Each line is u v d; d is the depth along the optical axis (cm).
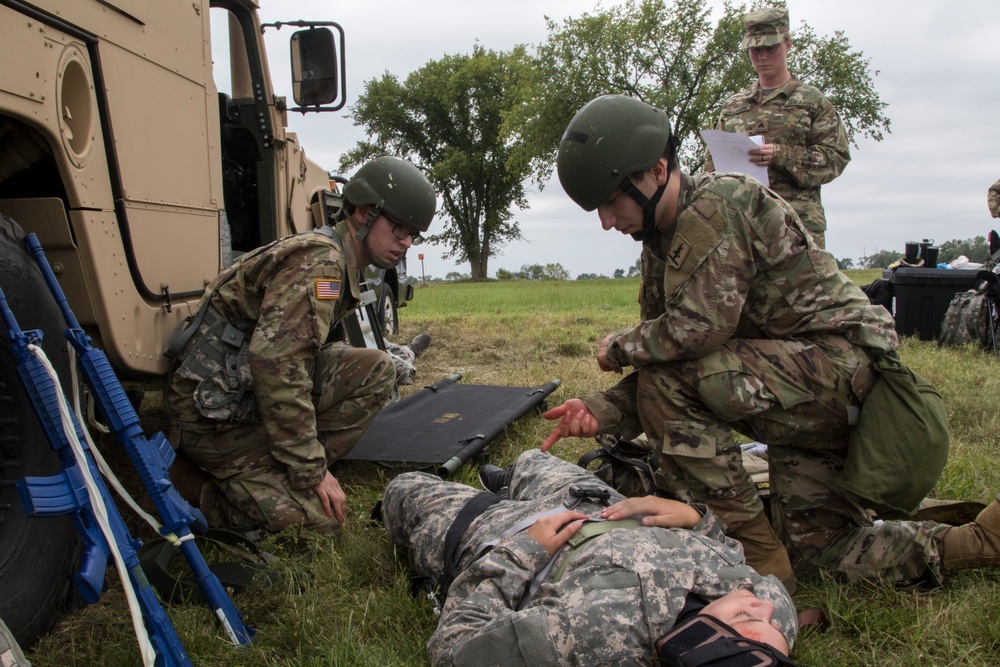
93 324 291
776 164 479
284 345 298
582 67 3731
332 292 310
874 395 266
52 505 196
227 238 398
